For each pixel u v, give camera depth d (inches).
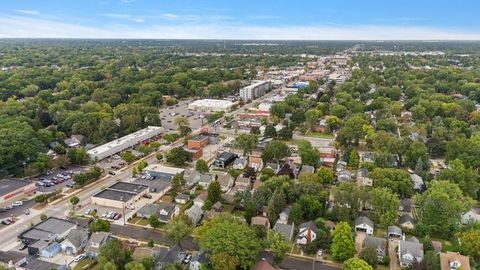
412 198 4421.8
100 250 3088.1
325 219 3927.2
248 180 4798.2
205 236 3191.4
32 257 3312.0
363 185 4741.6
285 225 3651.6
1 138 5241.1
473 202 4072.3
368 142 6486.2
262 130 7357.3
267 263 3068.4
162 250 3265.3
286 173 4975.4
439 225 3698.3
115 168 5536.4
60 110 7677.2
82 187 4859.7
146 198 4559.5
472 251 3233.3
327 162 5590.6
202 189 4827.8
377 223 3907.5
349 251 3253.0
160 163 5762.8
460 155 5295.3
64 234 3668.8
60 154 5821.9
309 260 3336.6
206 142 6609.3
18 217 4060.0
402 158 5689.0
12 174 5113.2
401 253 3267.7
